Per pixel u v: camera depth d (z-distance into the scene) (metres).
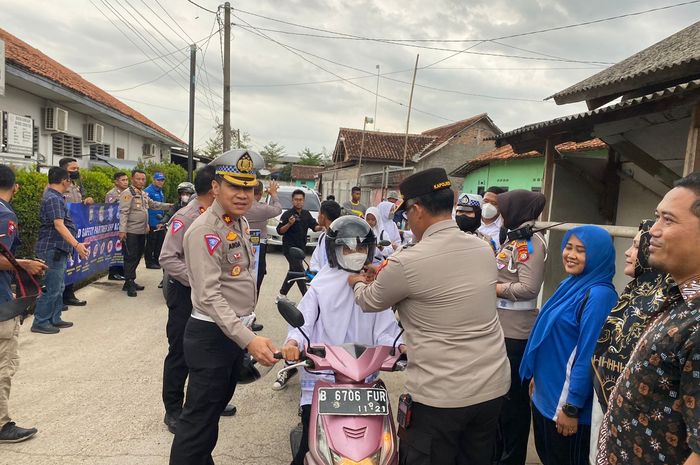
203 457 2.81
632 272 2.25
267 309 7.37
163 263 3.64
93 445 3.44
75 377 4.58
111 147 17.27
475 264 2.27
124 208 7.63
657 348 1.54
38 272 3.46
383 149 30.91
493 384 2.24
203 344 2.75
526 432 3.26
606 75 6.55
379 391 2.40
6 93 10.25
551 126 5.52
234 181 2.71
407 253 2.25
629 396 1.65
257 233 6.07
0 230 3.35
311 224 8.08
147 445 3.47
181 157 28.42
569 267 2.68
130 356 5.18
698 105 3.93
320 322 2.86
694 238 1.51
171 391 3.70
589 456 2.53
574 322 2.58
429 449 2.21
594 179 6.50
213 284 2.67
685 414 1.44
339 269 2.89
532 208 3.29
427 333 2.23
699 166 3.94
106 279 8.95
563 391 2.57
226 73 17.62
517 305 3.28
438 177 2.31
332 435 2.24
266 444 3.61
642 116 4.69
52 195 5.63
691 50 5.31
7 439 3.41
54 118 11.82
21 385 4.36
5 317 3.26
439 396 2.18
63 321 6.10
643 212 6.15
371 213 7.65
